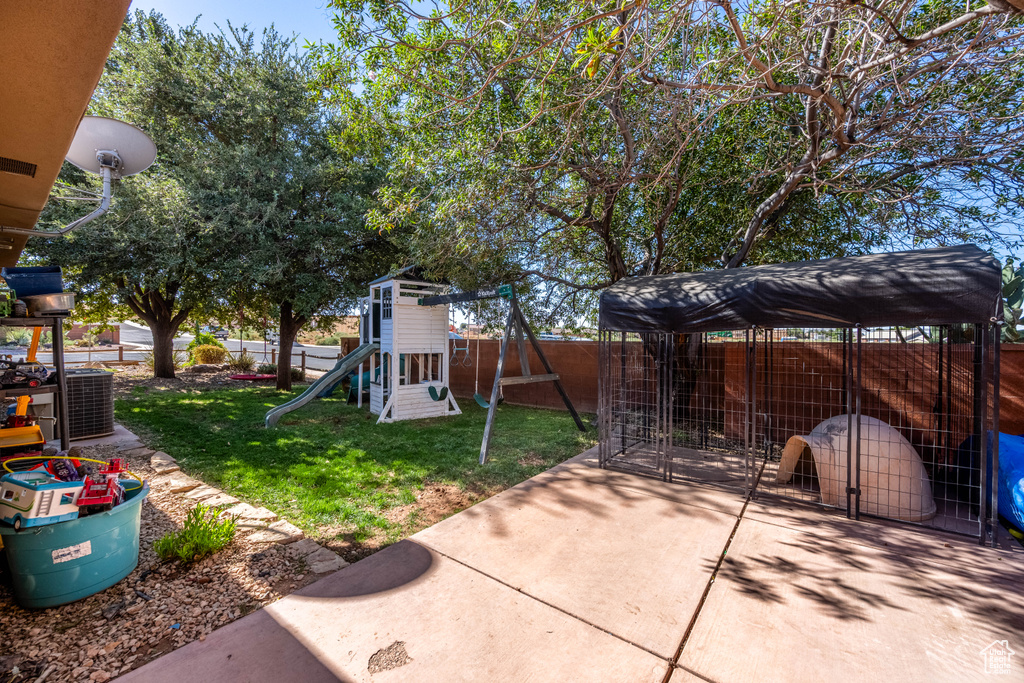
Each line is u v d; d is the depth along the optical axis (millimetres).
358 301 11422
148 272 9688
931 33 3451
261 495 4301
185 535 3064
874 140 5578
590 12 3812
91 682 1963
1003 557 3125
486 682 2000
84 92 1971
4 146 2387
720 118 6406
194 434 6672
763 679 2027
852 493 3818
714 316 4371
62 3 1490
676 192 5961
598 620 2438
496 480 4816
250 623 2389
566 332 10117
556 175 5895
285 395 10922
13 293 3881
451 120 5789
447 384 8961
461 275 7969
